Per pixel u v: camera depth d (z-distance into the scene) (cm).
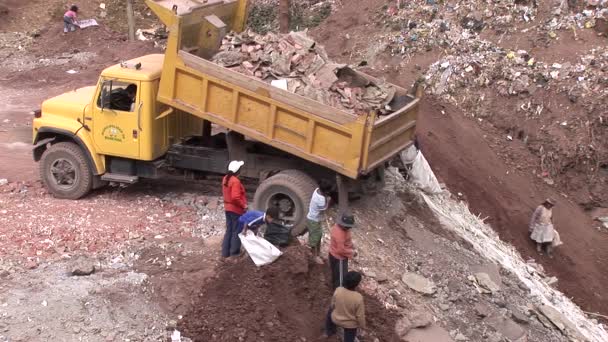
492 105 2103
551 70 2097
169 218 1193
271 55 1179
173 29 1117
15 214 1176
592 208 1939
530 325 1162
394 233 1281
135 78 1176
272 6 2884
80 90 1348
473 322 1099
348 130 1043
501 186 1883
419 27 2394
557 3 2280
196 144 1302
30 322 860
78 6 2855
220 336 874
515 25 2286
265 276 962
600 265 1753
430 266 1219
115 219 1173
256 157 1182
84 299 914
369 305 1016
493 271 1282
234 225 1000
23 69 2400
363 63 1349
